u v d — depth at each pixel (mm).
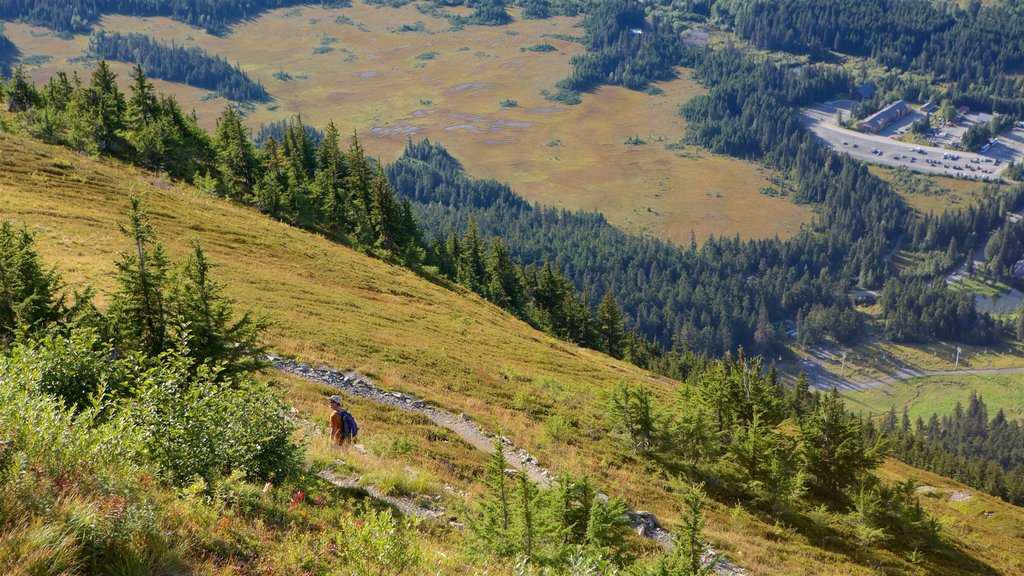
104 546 6984
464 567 12109
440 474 23547
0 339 18672
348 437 22047
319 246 74875
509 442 32844
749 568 26766
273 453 13781
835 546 33719
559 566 14469
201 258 20000
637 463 35750
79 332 16359
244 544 9047
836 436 40312
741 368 43094
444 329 58031
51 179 62562
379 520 9594
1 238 19844
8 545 6117
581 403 45062
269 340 36438
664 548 24141
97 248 45750
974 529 50938
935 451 154375
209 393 13438
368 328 47938
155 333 19641
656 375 82812
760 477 35500
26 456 7711
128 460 9477
